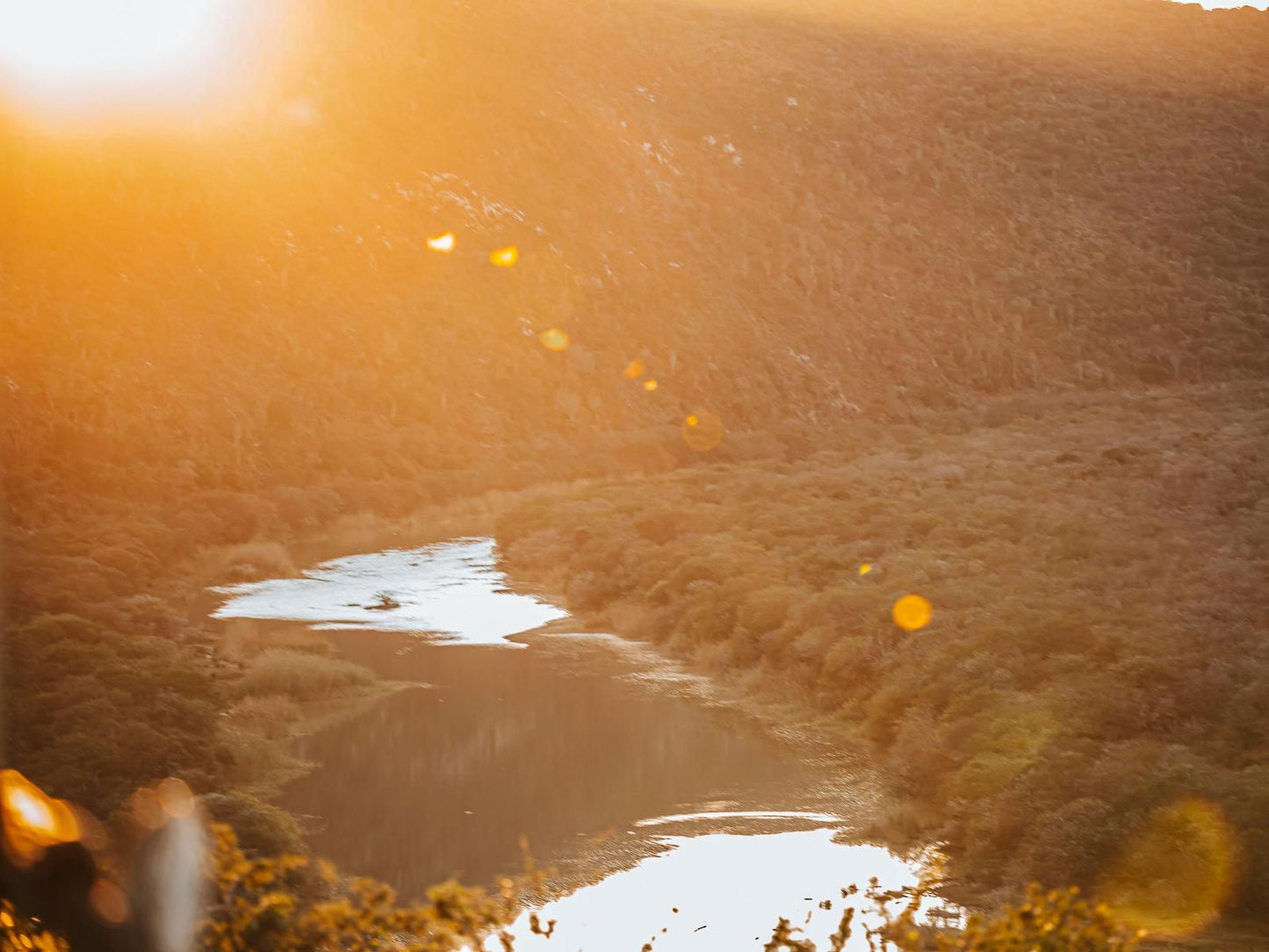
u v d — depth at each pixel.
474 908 4.77
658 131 109.00
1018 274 115.75
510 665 22.27
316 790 14.71
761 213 106.38
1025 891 10.70
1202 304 118.50
